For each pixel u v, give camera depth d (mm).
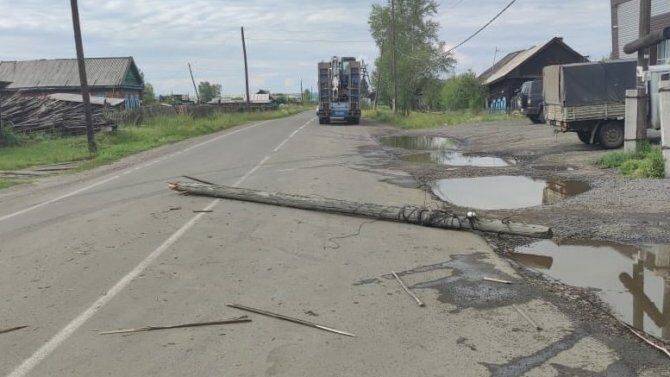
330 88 38094
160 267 6293
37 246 7344
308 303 5172
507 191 11203
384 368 3902
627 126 13312
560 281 5797
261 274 6023
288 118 54406
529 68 52406
